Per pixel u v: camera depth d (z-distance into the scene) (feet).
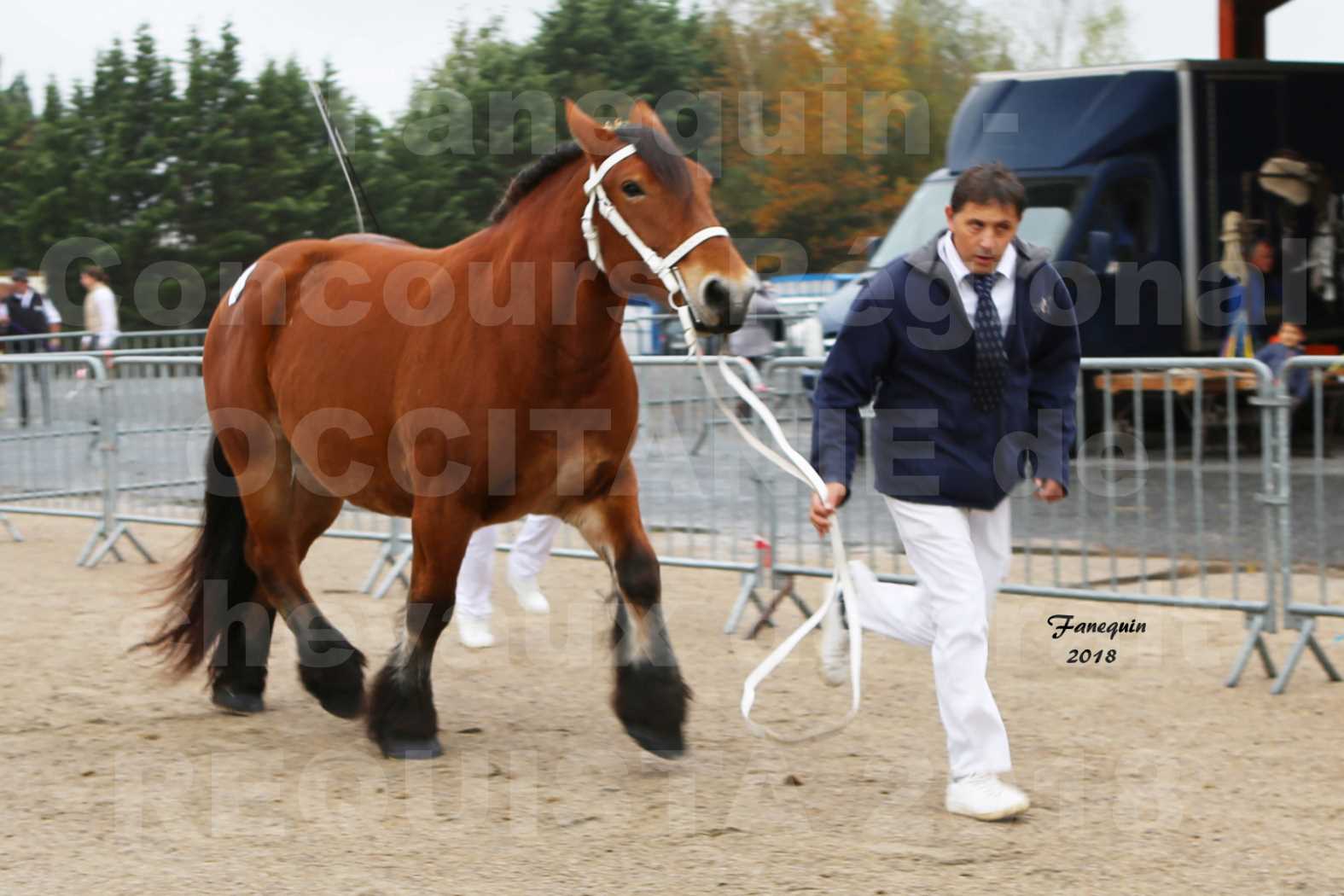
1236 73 49.44
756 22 110.73
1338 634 26.25
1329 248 51.19
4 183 111.65
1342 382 24.44
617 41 122.31
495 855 15.67
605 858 15.53
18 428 38.47
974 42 122.31
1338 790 17.78
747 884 14.70
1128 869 15.11
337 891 14.65
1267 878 14.84
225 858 15.65
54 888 14.80
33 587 32.63
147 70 106.11
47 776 18.79
